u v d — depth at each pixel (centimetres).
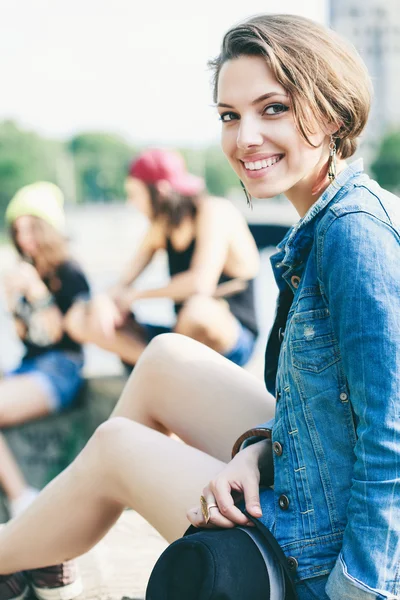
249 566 116
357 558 109
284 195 137
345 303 111
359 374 110
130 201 398
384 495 107
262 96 125
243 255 391
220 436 157
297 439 121
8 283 422
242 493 133
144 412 165
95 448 150
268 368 148
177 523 138
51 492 156
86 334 409
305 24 127
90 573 192
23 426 409
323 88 124
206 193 392
